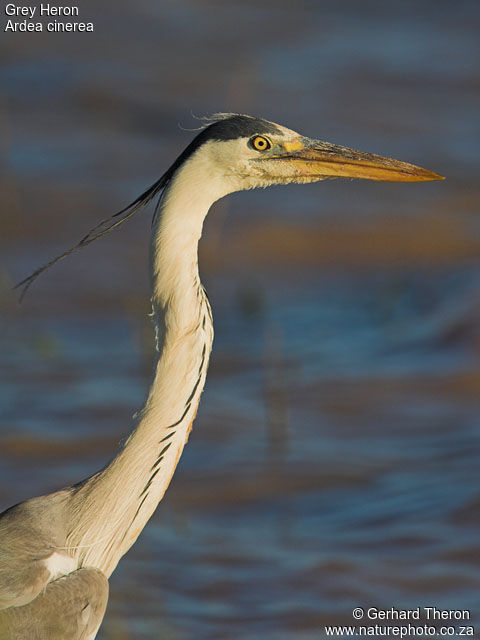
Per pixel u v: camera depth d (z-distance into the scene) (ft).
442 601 29.22
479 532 32.45
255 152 23.58
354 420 41.01
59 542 22.47
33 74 90.89
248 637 27.43
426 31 111.34
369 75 97.71
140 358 46.93
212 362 47.78
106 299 54.39
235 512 34.58
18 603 21.09
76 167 74.23
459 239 65.31
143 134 81.87
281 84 94.32
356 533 32.96
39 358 46.75
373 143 82.02
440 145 82.17
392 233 66.13
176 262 22.90
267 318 53.47
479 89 95.40
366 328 51.70
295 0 119.34
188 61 98.07
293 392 43.83
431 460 37.45
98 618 22.21
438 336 48.65
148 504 23.54
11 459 37.14
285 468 37.24
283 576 30.58
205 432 40.22
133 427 23.36
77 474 36.24
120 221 23.93
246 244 63.98
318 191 73.67
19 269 58.13
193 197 23.07
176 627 27.89
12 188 69.51
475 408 41.39
